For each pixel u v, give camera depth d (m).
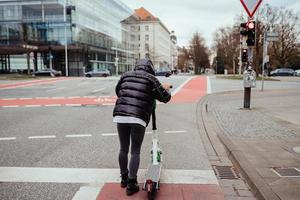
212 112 11.68
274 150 6.16
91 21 65.31
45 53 63.88
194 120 10.33
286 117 10.40
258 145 6.55
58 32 58.81
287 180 4.56
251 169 5.04
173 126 9.34
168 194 4.42
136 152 4.46
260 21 43.19
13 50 58.69
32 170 5.42
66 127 9.24
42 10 58.91
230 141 6.93
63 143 7.31
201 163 5.80
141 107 4.38
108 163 5.79
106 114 11.80
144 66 4.65
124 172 4.62
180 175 5.17
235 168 5.52
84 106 14.19
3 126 9.42
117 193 4.46
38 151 6.62
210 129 8.50
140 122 4.35
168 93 4.65
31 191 4.54
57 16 58.66
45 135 8.16
